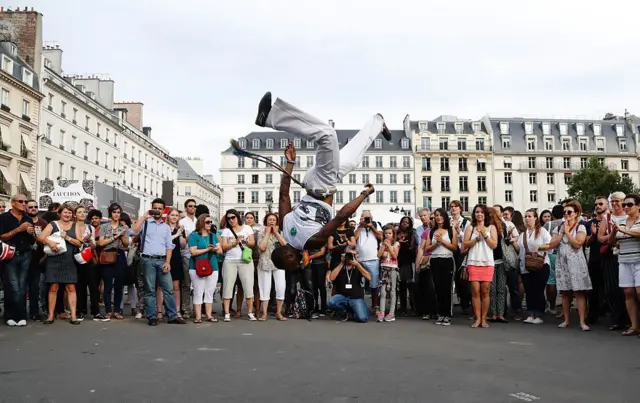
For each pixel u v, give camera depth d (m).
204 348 6.80
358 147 5.54
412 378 5.11
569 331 8.48
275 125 4.92
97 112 50.34
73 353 6.42
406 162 78.75
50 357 6.16
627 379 5.08
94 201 15.20
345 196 78.38
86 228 9.59
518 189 78.06
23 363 5.82
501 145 79.19
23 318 8.98
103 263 9.73
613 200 9.01
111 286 9.85
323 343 7.23
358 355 6.32
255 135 82.12
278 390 4.64
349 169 5.36
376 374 5.28
